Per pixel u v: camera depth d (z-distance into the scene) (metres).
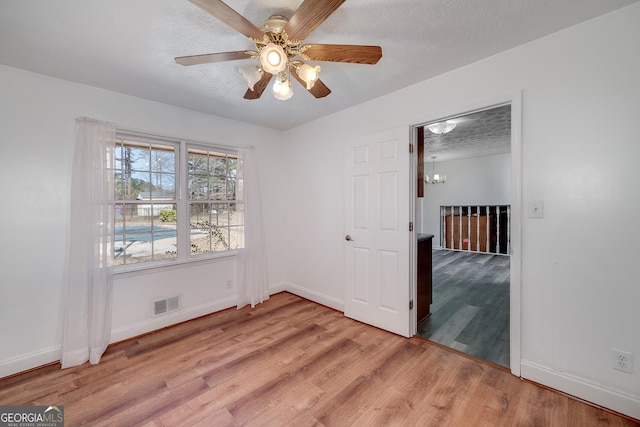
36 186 2.12
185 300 2.94
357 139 2.84
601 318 1.63
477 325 2.80
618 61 1.55
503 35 1.74
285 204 3.89
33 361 2.09
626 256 1.55
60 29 1.60
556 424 1.51
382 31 1.67
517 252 1.90
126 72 2.12
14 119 2.04
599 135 1.61
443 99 2.24
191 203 3.02
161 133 2.74
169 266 2.81
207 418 1.58
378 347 2.36
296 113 3.13
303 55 1.53
